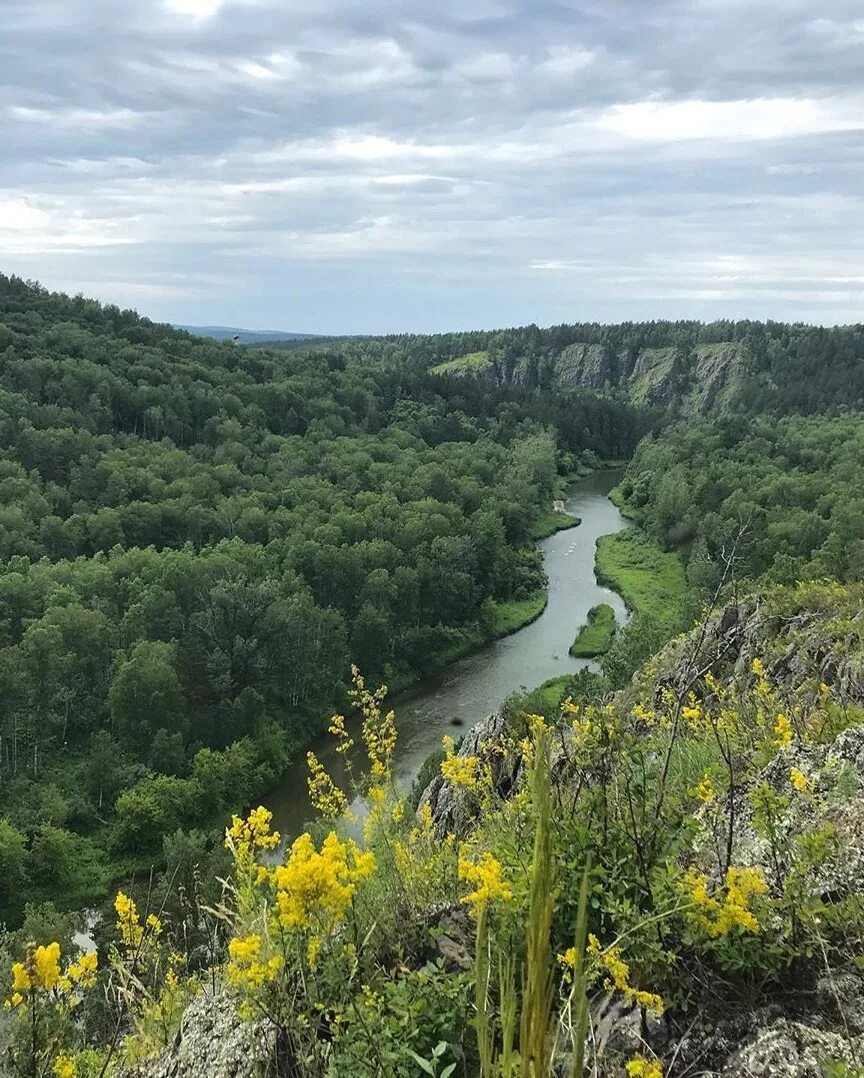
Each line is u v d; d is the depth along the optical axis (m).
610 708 3.80
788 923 2.90
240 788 34.34
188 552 52.03
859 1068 2.24
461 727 37.09
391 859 3.87
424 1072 2.56
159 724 36.34
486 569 59.59
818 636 11.51
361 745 37.75
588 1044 2.46
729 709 6.46
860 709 5.77
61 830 29.45
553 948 2.88
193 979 4.18
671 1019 2.69
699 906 2.81
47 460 66.94
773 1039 2.51
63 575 47.06
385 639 46.44
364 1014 2.63
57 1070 3.13
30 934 19.75
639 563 66.06
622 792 3.51
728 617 15.18
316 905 2.58
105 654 39.94
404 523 62.75
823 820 3.56
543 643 50.75
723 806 4.00
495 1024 2.59
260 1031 2.99
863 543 44.44
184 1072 3.06
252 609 42.28
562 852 3.09
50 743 37.09
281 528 60.38
